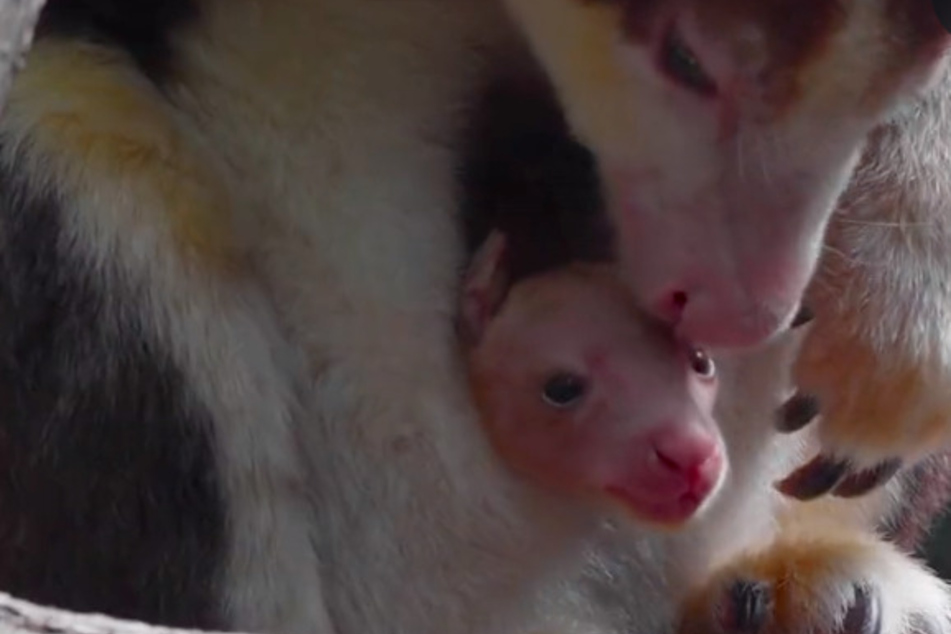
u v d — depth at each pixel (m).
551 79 7.23
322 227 7.18
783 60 6.61
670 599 8.25
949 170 7.82
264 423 6.92
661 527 7.40
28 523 6.82
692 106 6.82
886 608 8.41
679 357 7.37
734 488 8.06
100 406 6.76
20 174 6.80
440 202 7.35
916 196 7.76
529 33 7.22
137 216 6.84
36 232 6.78
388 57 7.27
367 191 7.22
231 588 6.87
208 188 7.04
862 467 7.96
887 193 7.74
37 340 6.76
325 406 7.24
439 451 7.30
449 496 7.34
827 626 8.27
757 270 6.81
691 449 7.23
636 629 8.16
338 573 7.34
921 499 9.09
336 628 7.36
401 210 7.25
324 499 7.28
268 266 7.18
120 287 6.79
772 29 6.60
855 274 7.71
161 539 6.80
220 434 6.83
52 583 6.83
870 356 7.75
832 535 8.55
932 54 6.56
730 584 8.24
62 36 7.06
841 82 6.59
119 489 6.78
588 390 7.30
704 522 8.12
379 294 7.21
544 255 7.56
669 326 7.36
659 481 7.27
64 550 6.82
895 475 8.32
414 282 7.25
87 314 6.77
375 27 7.25
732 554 8.34
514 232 7.53
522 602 7.60
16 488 6.80
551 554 7.60
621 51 6.90
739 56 6.64
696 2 6.70
